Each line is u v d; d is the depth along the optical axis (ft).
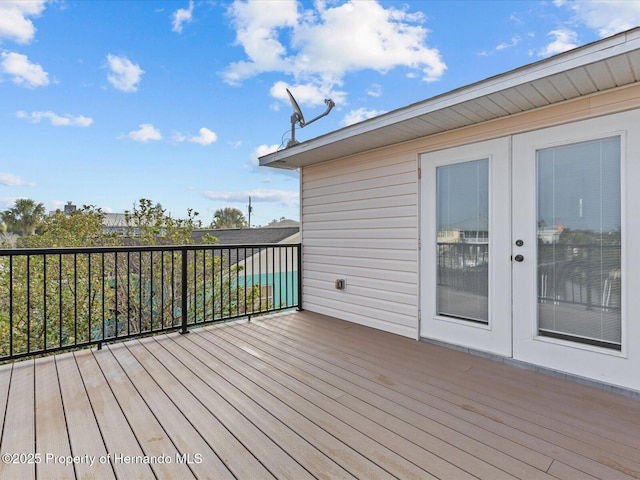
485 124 10.10
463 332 10.71
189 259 23.25
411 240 12.16
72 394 7.68
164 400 7.42
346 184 14.55
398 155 12.54
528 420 6.63
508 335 9.70
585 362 8.34
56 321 20.98
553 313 8.96
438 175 11.39
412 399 7.50
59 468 5.23
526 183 9.35
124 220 24.39
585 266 8.45
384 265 13.08
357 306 14.08
